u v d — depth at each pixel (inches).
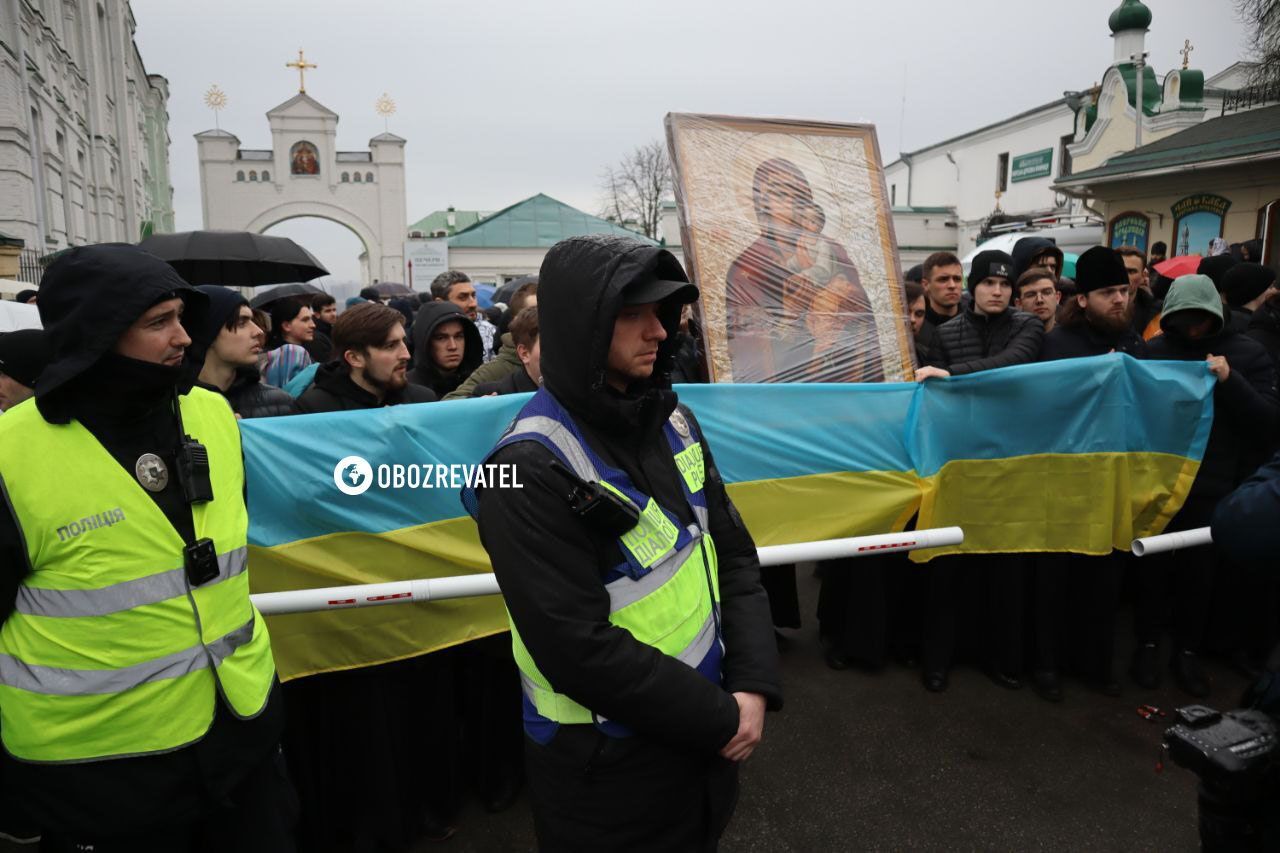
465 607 98.0
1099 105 778.8
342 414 93.1
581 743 54.2
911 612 138.6
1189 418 126.0
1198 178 512.4
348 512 92.9
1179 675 132.3
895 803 103.7
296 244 244.1
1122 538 125.7
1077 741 117.0
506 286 319.9
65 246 754.2
